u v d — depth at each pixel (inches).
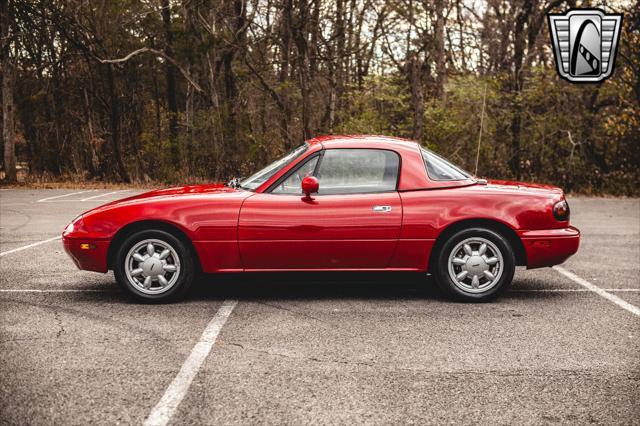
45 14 941.2
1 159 1274.6
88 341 182.5
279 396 142.9
